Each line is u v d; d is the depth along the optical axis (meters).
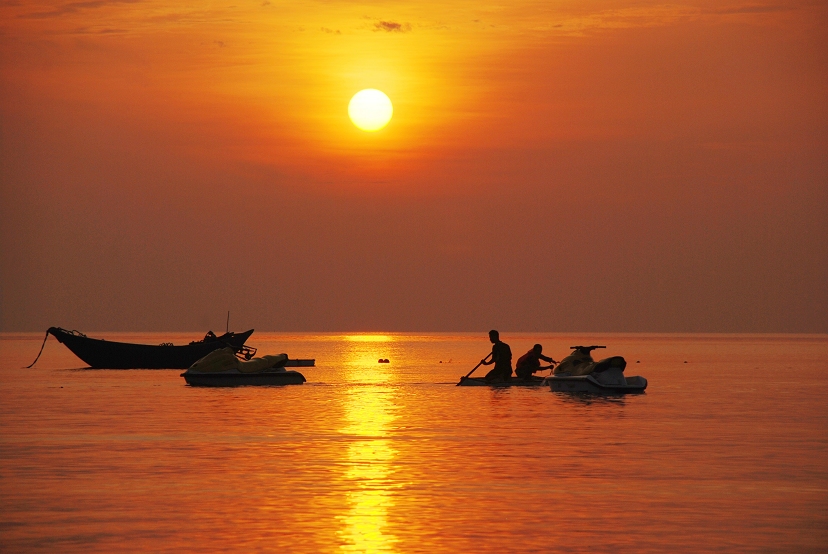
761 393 117.00
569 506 44.84
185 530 40.06
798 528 40.62
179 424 78.50
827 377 160.25
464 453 61.25
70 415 86.62
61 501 45.78
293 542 38.12
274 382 132.25
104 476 52.56
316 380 147.75
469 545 37.75
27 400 104.69
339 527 40.62
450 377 159.75
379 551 36.81
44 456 60.00
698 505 45.09
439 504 45.25
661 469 55.06
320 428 75.38
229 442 66.88
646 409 92.38
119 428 75.62
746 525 41.12
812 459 58.94
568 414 86.88
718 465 56.50
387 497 46.84
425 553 36.56
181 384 135.25
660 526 40.94
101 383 139.12
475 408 93.00
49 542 38.19
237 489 48.81
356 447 64.12
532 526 40.91
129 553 36.53
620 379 113.81
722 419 82.75
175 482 50.75
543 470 54.66
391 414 86.94
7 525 40.94
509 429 74.62
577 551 36.91
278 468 55.25
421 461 57.94
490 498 46.59
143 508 44.22
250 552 36.66
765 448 63.75
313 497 46.75
